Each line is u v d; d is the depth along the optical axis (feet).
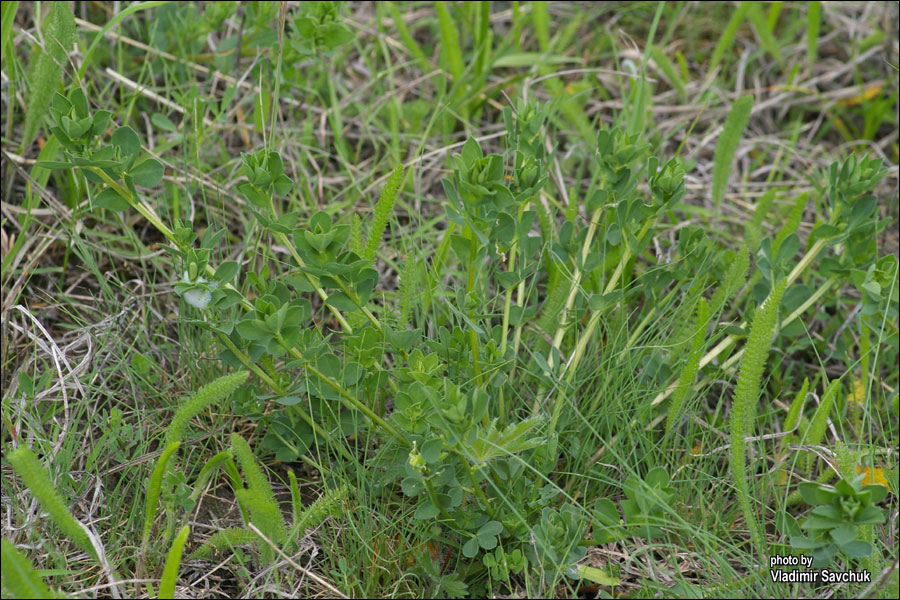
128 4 11.06
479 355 7.16
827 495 5.72
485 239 6.12
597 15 13.05
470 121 11.55
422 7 13.05
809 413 8.68
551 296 8.25
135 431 7.72
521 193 6.47
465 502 6.86
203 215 9.89
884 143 11.85
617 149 7.42
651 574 6.72
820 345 9.36
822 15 13.67
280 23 8.05
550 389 7.61
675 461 7.55
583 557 6.80
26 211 9.09
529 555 6.72
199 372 8.02
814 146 12.21
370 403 7.16
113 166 6.39
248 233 8.69
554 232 9.05
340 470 7.16
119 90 10.73
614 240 7.34
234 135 10.81
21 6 11.14
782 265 7.98
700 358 7.53
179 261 8.11
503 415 7.35
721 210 11.05
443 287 8.34
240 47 10.33
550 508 6.75
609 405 7.66
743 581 6.40
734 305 8.68
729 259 9.01
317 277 6.67
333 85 10.90
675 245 9.57
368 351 6.82
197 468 7.65
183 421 6.28
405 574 6.55
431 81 12.11
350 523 6.72
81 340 7.97
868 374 8.46
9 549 5.31
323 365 6.81
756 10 12.14
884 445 8.07
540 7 11.48
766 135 12.37
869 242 7.82
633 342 7.80
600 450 7.42
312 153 10.94
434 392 5.75
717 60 12.28
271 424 7.39
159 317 8.21
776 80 12.95
